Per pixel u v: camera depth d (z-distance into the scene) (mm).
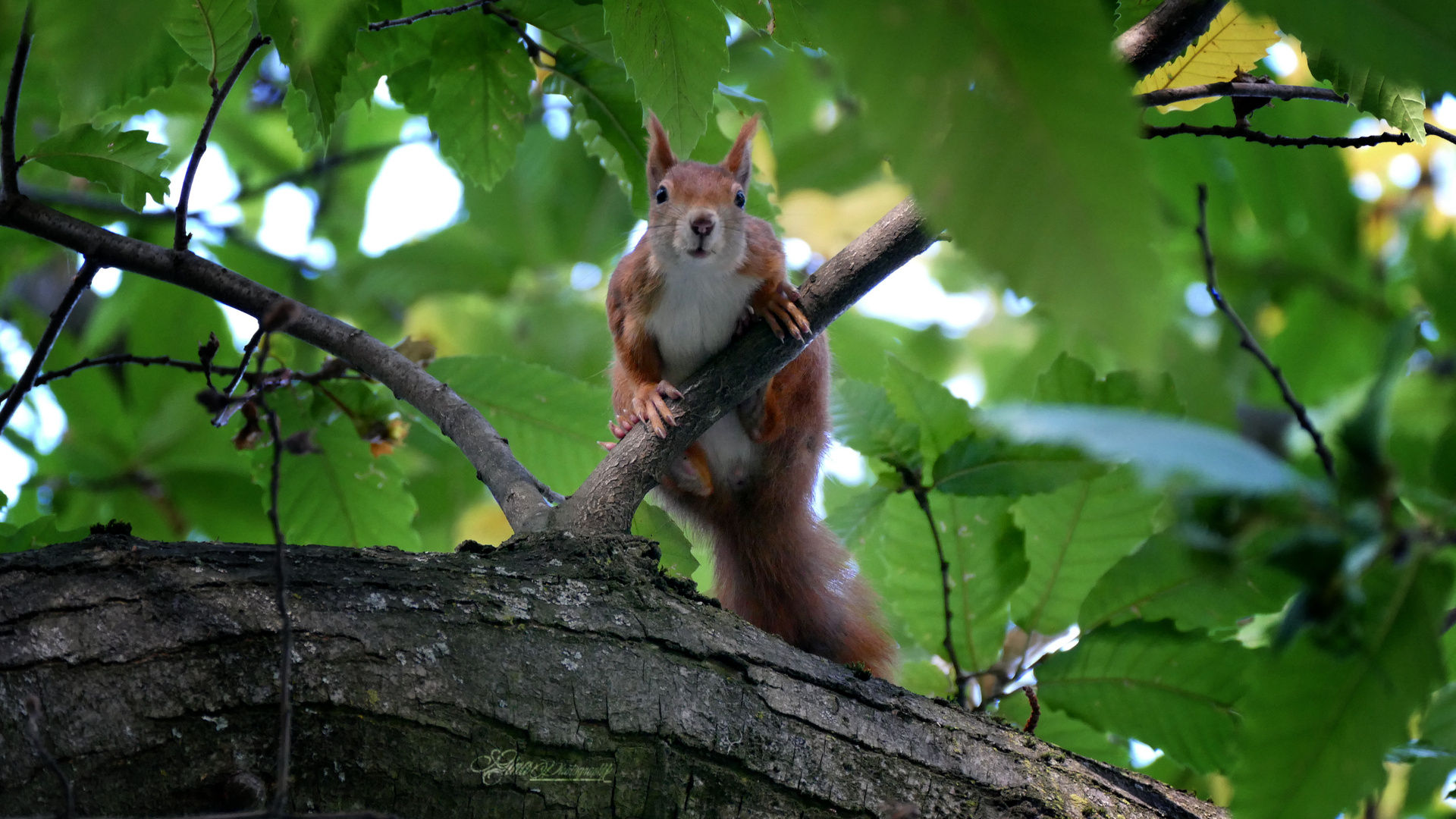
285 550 6355
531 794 5988
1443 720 10617
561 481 11430
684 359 11344
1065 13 1961
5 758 5133
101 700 5391
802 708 6812
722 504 11594
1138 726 8859
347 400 10266
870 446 9359
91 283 8297
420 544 11062
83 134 8062
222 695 5598
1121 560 8914
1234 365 17109
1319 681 4156
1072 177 2000
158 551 6055
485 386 10984
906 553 10008
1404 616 4039
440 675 6012
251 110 18953
